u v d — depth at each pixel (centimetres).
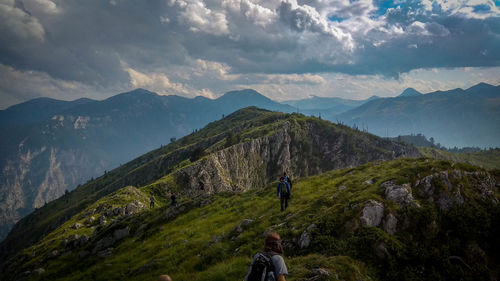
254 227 1738
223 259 1473
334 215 1384
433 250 1178
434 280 1083
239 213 2355
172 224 2739
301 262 1125
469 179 1521
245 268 1224
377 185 1581
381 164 2592
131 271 1909
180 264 1633
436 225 1289
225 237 1770
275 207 2175
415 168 1588
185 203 3125
